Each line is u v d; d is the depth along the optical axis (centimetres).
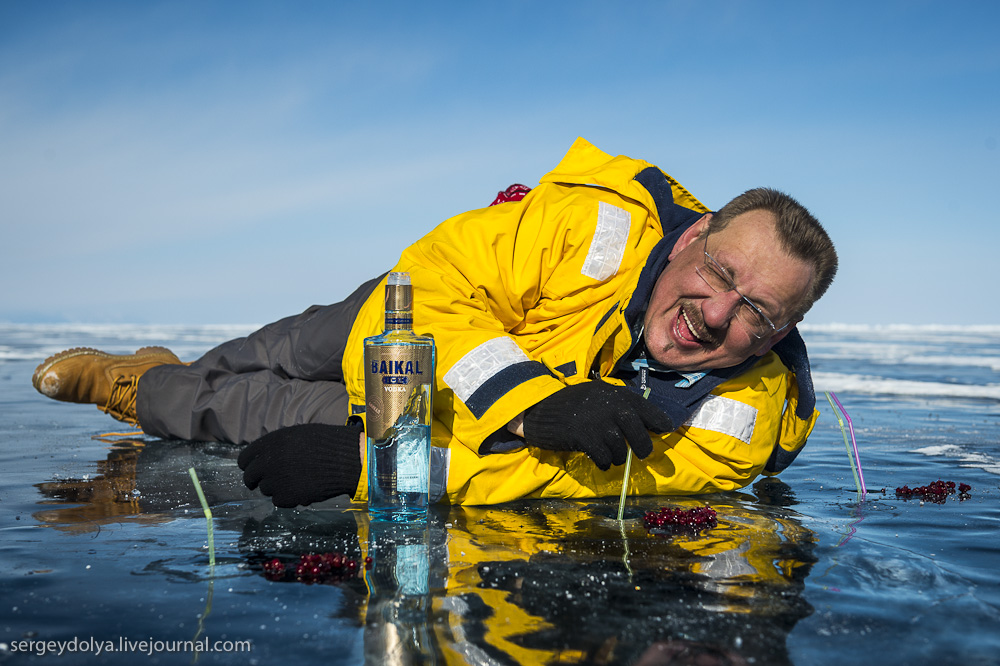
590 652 62
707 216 119
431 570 82
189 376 170
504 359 108
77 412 250
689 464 123
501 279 123
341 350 143
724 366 117
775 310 109
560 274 125
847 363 599
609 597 74
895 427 227
